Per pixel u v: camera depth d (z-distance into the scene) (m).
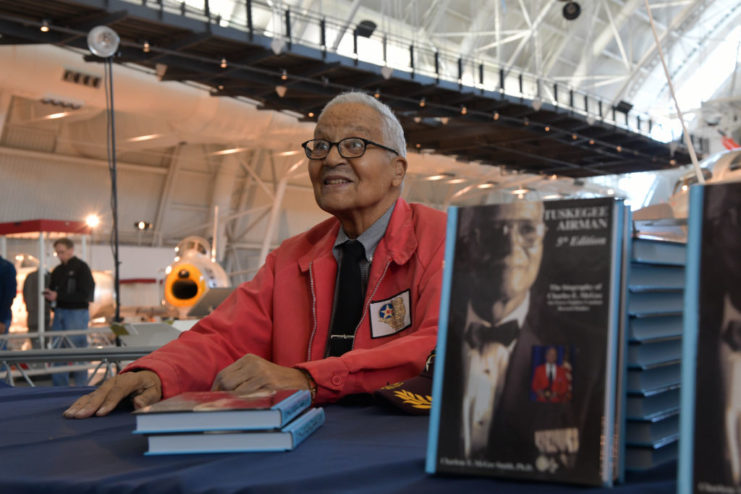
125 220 21.89
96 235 20.83
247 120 16.62
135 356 3.16
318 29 19.34
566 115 19.02
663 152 24.19
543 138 20.34
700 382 0.65
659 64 28.33
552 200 0.79
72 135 19.25
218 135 16.75
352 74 14.15
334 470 0.81
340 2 19.83
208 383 1.44
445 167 24.64
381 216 1.54
